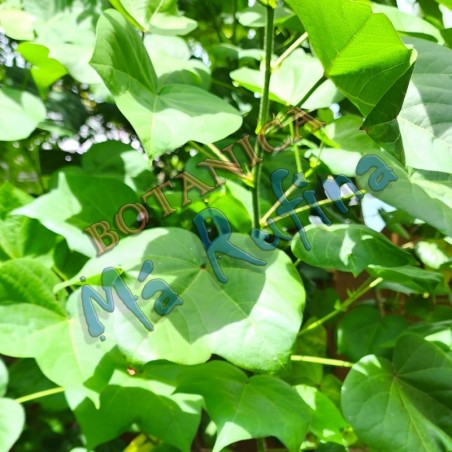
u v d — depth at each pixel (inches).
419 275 14.1
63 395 13.9
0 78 17.6
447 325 15.8
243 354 11.0
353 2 9.1
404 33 15.0
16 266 12.1
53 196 13.4
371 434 12.7
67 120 17.7
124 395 12.8
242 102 19.5
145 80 12.1
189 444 12.4
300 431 12.1
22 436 14.5
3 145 16.6
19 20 15.5
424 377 13.8
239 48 19.3
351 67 10.4
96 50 10.6
